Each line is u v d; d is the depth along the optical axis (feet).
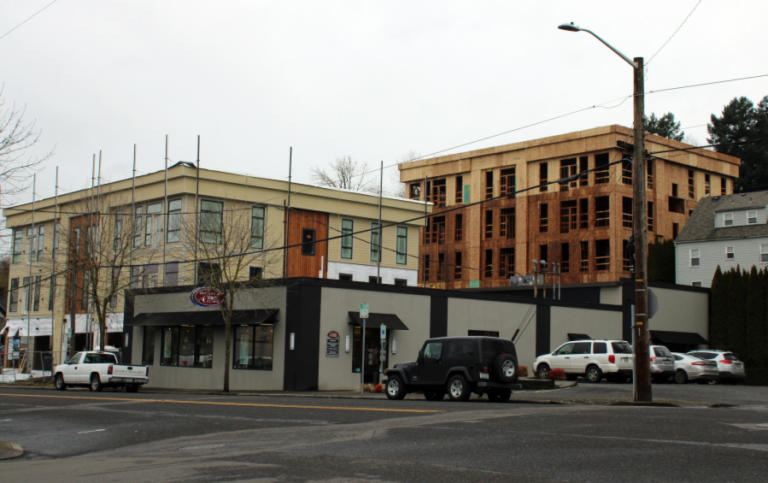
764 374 160.15
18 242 209.36
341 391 109.29
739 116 292.20
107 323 165.58
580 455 35.19
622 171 224.94
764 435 41.11
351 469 33.27
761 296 166.20
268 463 35.63
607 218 223.10
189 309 131.13
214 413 63.10
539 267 231.91
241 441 44.62
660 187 235.81
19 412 71.82
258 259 146.30
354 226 180.34
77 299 156.66
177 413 64.23
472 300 128.06
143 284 144.77
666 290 165.99
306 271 169.48
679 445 37.55
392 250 185.98
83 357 118.11
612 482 28.99
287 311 111.04
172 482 31.65
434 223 261.85
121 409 70.64
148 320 136.87
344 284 113.29
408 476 31.17
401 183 293.43
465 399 77.77
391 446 39.86
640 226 77.36
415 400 81.66
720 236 220.64
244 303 118.93
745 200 222.89
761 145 284.41
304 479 31.09
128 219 154.81
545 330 138.72
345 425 50.49
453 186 257.75
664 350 121.70
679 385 113.19
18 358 197.77
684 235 229.25
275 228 165.37
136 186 166.09
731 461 32.96
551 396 87.04
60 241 163.43
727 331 169.07
